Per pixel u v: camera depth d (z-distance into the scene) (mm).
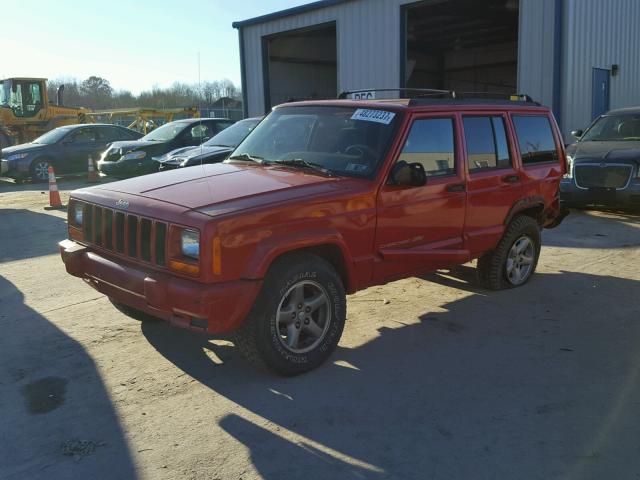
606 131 10898
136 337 4840
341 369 4254
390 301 5812
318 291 4145
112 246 4148
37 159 16531
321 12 18141
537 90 13961
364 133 4715
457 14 20672
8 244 8359
